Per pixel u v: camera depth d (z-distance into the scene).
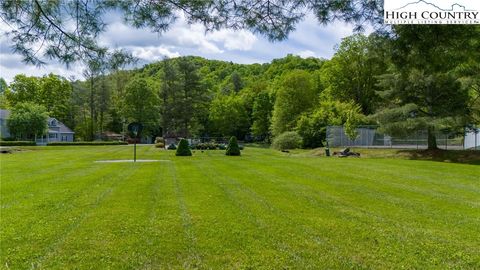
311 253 4.59
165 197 8.09
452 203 7.75
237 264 4.24
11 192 8.65
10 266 4.16
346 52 38.66
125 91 56.78
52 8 4.18
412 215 6.62
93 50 4.48
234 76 82.50
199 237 5.18
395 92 22.22
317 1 4.37
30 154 24.20
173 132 50.69
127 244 4.88
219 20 4.61
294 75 41.12
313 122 31.97
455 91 20.92
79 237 5.15
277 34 4.72
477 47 4.66
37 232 5.36
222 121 57.62
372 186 9.89
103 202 7.50
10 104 53.31
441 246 4.90
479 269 4.16
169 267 4.16
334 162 16.92
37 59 4.38
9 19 4.18
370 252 4.65
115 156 21.94
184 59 50.56
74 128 60.16
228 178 11.31
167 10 4.43
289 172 12.96
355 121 27.77
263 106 53.72
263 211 6.78
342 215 6.55
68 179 10.95
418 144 27.19
